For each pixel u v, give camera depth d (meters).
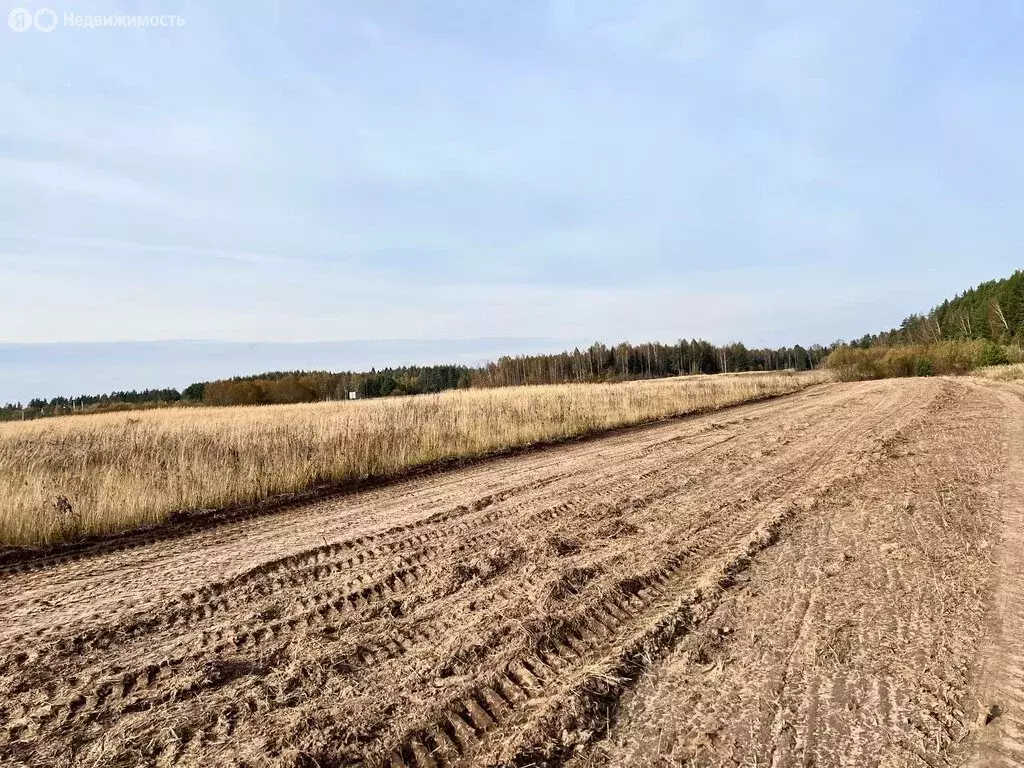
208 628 4.29
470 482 9.92
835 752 2.78
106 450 12.51
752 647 3.84
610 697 3.31
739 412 22.05
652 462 10.88
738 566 5.30
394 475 11.01
